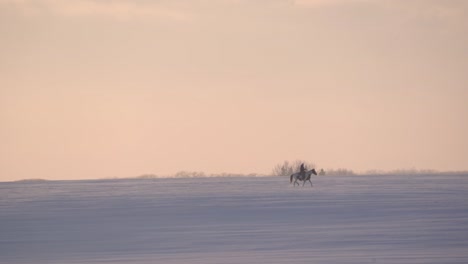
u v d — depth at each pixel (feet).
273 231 319.88
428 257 226.99
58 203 574.56
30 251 269.64
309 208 457.68
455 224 333.83
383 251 242.58
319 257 231.71
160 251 259.60
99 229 350.84
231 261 227.81
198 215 424.05
